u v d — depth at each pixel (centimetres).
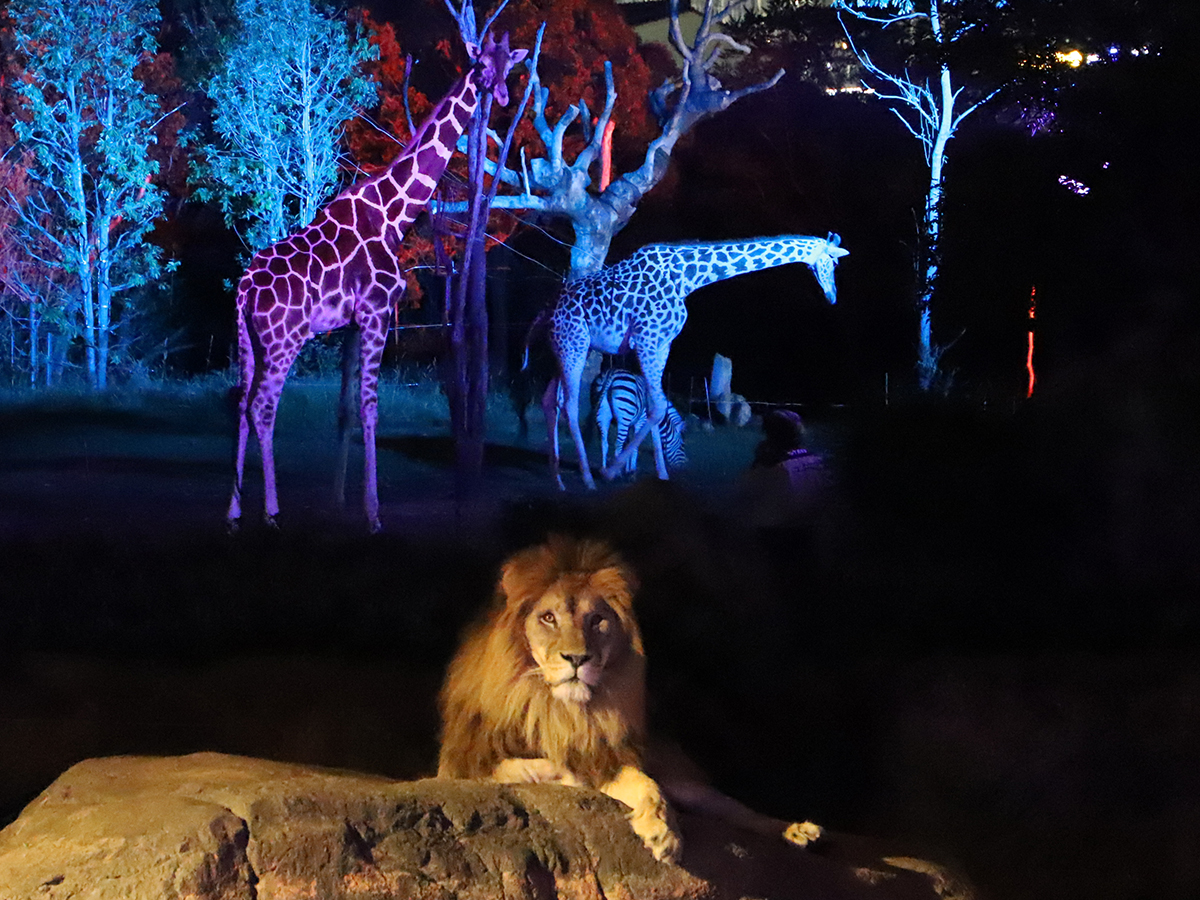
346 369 1373
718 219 3241
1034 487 938
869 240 2906
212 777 377
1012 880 542
